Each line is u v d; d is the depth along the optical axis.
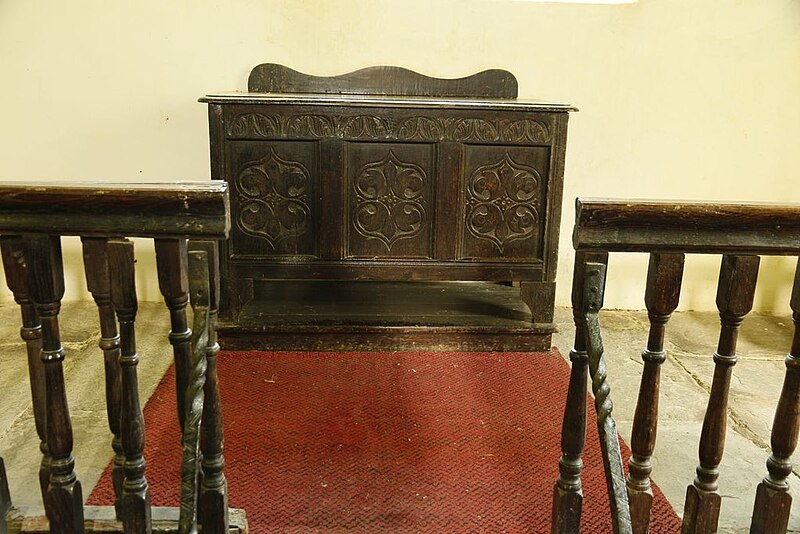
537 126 2.87
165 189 1.32
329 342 3.08
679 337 3.49
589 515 1.97
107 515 1.73
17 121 3.55
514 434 2.42
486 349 3.14
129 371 1.43
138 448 1.48
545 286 3.07
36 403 1.56
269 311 3.19
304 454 2.25
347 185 2.90
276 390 2.71
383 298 3.43
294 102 2.78
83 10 3.44
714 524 1.60
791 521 1.88
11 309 3.66
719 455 1.55
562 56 3.63
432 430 2.43
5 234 1.42
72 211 1.33
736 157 3.77
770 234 1.38
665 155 3.77
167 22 3.49
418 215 2.95
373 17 3.55
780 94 3.69
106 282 1.46
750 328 3.67
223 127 2.81
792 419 1.52
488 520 1.94
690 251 1.39
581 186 3.80
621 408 2.68
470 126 2.86
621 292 3.95
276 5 3.51
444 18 3.57
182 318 1.43
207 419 1.48
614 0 3.64
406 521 1.92
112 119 3.59
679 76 3.66
